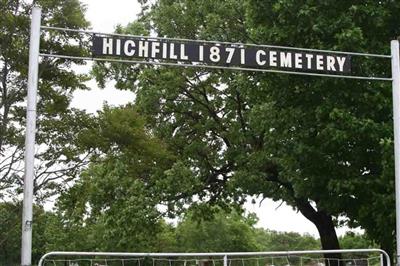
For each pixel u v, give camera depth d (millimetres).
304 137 14359
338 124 13188
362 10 13383
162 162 22266
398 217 10422
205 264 10453
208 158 24516
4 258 33062
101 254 9180
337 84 13312
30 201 8703
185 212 24094
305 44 13961
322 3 13688
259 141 23359
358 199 14281
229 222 61719
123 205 22672
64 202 16844
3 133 15109
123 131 16172
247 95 19031
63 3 15422
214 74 23875
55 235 43969
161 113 25047
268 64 10133
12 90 15336
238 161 22656
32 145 8891
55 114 15797
